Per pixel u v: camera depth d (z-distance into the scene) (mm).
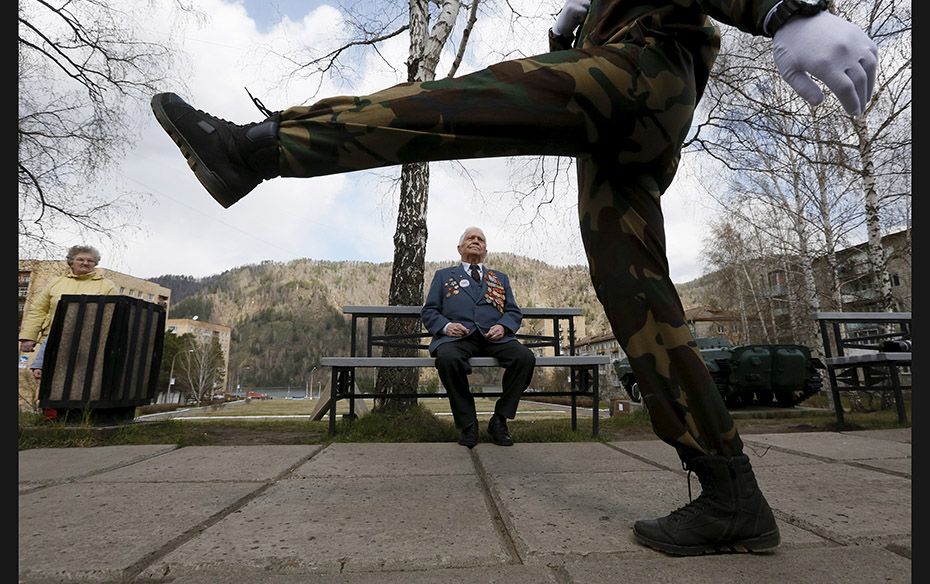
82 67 9211
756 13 1029
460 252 3598
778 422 4520
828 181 10773
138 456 2508
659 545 1122
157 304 4133
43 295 4508
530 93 1134
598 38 1331
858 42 921
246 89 1229
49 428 3271
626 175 1297
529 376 3096
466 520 1383
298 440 3195
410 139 1146
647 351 1193
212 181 1162
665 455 2510
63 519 1408
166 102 1209
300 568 1047
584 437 3334
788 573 1005
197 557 1090
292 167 1177
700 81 1309
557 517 1389
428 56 5094
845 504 1532
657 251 1255
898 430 3627
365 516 1423
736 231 24953
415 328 4602
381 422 3707
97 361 3531
